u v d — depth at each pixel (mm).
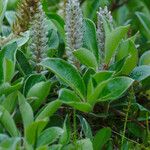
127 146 420
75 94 392
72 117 436
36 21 432
